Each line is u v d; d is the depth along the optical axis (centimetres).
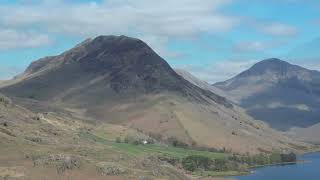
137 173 16462
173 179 18050
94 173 15288
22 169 14512
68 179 14175
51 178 13950
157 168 19012
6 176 13550
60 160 15662
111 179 14962
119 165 16750
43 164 15275
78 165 15662
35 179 13650
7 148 16988
